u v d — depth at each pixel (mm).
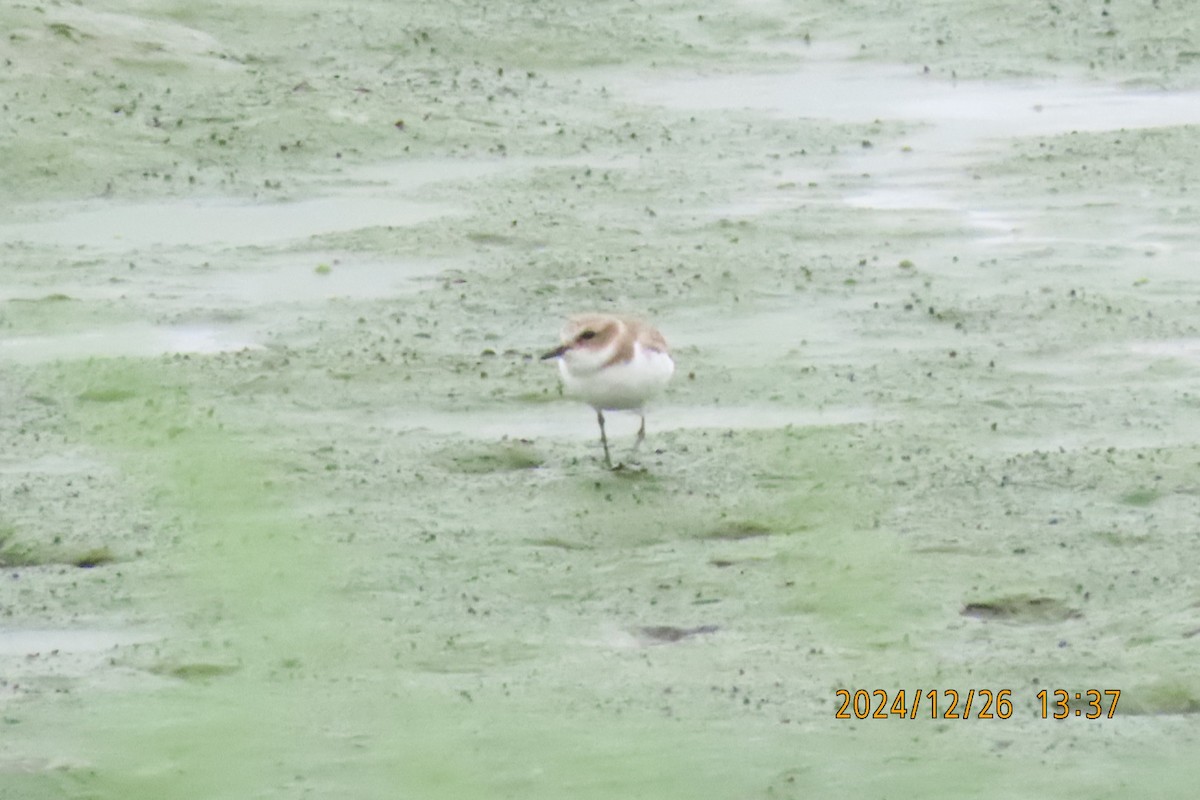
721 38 31828
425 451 14734
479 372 16750
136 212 22484
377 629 11656
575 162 24750
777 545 12789
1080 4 31938
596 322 13797
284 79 27297
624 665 11172
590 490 13820
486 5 32250
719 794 9789
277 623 11766
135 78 26594
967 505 13383
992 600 11930
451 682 10992
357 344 17516
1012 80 29203
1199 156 24188
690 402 15930
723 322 18234
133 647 11469
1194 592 11891
